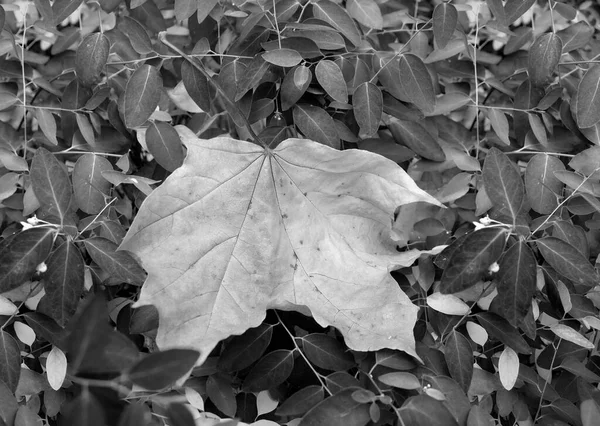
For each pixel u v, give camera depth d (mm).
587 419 555
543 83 608
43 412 588
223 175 561
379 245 578
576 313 594
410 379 542
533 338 572
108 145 626
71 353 495
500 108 638
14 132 638
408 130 620
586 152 603
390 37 695
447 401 549
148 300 543
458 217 647
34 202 601
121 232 583
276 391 582
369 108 591
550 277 588
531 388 592
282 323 577
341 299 563
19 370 558
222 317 552
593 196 591
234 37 679
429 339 588
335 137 596
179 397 555
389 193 561
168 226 550
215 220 560
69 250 549
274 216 569
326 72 589
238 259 562
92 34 601
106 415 513
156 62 618
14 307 568
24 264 544
